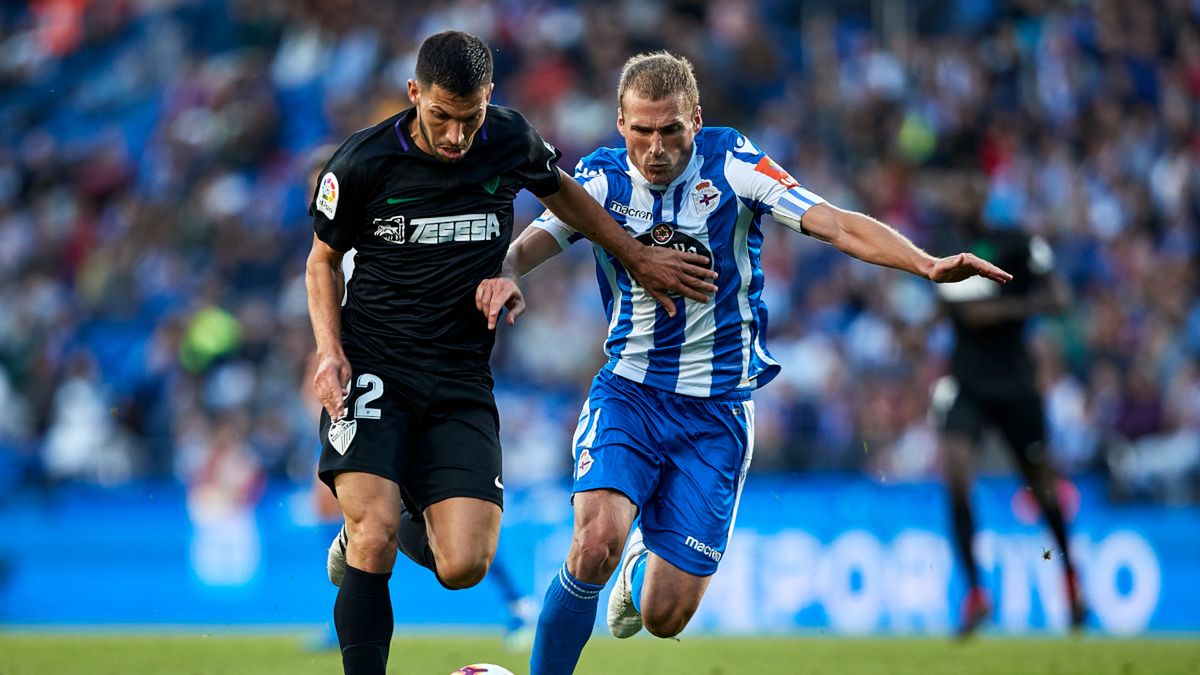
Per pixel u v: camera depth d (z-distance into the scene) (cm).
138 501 4272
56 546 4272
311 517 4159
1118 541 3838
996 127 5706
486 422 1786
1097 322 4975
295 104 6256
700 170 1852
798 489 3934
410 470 1759
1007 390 3200
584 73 6078
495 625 3988
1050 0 6212
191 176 6109
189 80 6469
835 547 3862
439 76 1603
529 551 3988
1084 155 5734
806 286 5156
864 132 5809
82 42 7006
